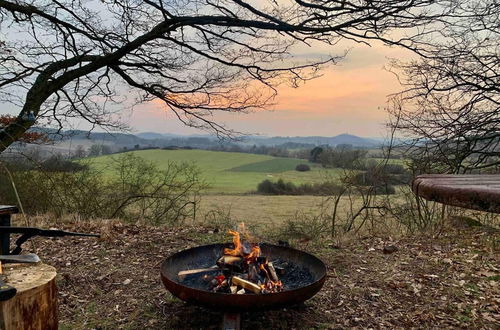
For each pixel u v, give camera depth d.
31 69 8.16
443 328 3.45
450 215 7.37
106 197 8.84
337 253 5.46
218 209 8.47
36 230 3.06
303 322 3.51
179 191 8.84
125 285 4.27
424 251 5.48
